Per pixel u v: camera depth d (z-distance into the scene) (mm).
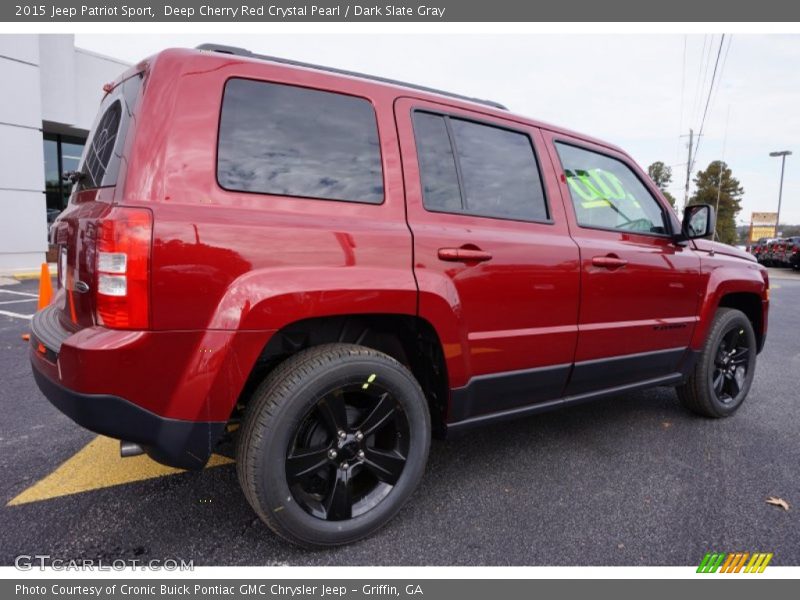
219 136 1967
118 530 2262
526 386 2721
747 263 4027
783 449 3297
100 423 1744
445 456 3094
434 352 2432
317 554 2148
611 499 2619
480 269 2447
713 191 52656
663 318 3322
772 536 2334
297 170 2104
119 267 1717
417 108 2480
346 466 2150
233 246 1870
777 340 7016
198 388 1833
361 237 2129
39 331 2121
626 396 4352
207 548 2164
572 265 2801
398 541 2246
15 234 12430
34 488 2576
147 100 1892
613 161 3357
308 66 2354
